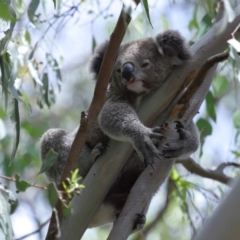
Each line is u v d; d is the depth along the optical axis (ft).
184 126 28.45
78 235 26.45
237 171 38.37
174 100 29.76
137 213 27.86
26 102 30.07
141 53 32.55
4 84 26.40
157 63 32.24
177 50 31.58
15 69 26.81
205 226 17.69
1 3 22.67
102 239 52.06
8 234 22.26
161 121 29.94
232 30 28.89
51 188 20.89
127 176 31.89
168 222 51.01
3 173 43.34
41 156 33.47
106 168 27.78
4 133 33.22
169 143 28.55
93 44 35.55
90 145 32.94
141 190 28.17
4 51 26.48
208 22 35.60
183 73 29.86
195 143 30.96
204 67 26.35
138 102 31.81
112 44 22.59
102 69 22.99
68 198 23.00
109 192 31.96
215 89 39.24
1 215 22.33
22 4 26.66
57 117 57.47
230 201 17.54
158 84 32.14
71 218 26.45
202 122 37.55
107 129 29.89
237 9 29.09
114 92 32.53
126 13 21.31
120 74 32.30
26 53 33.47
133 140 28.27
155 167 28.45
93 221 32.86
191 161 36.65
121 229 27.45
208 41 29.73
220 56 25.77
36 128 48.19
